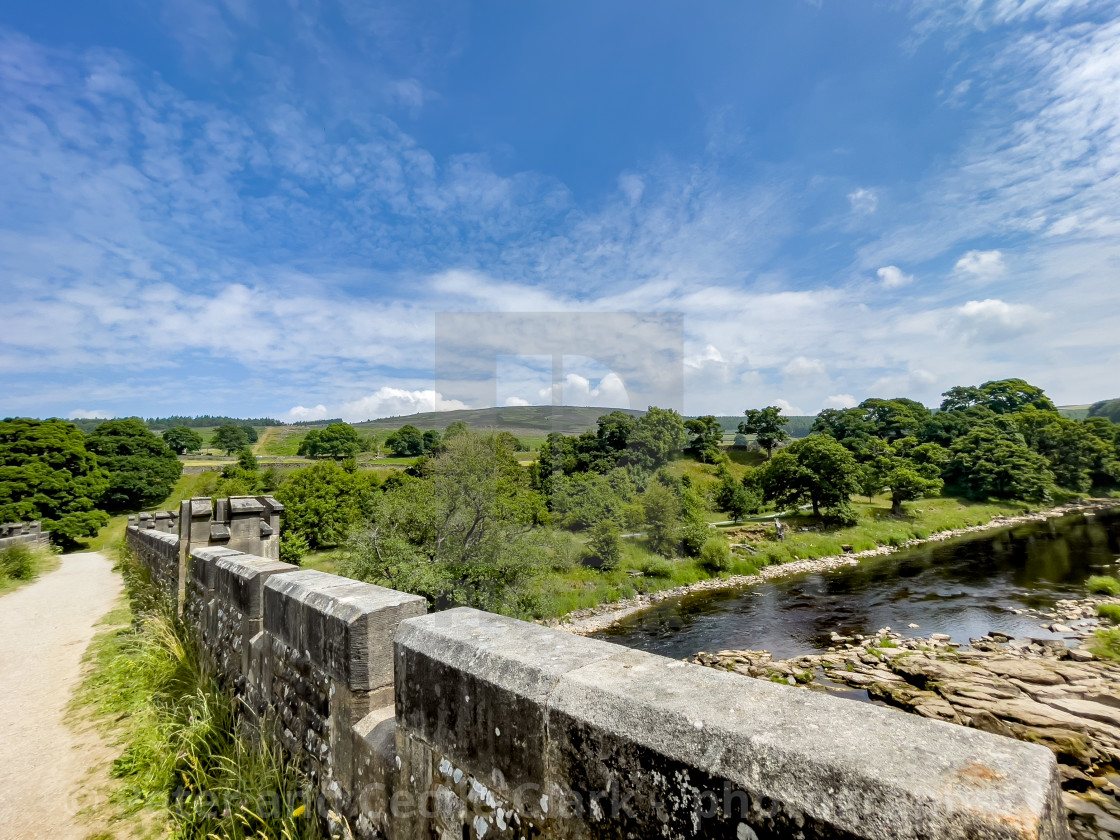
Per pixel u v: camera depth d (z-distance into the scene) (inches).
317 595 113.5
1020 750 36.2
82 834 124.1
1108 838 237.9
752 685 50.6
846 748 38.5
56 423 1465.3
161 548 362.6
